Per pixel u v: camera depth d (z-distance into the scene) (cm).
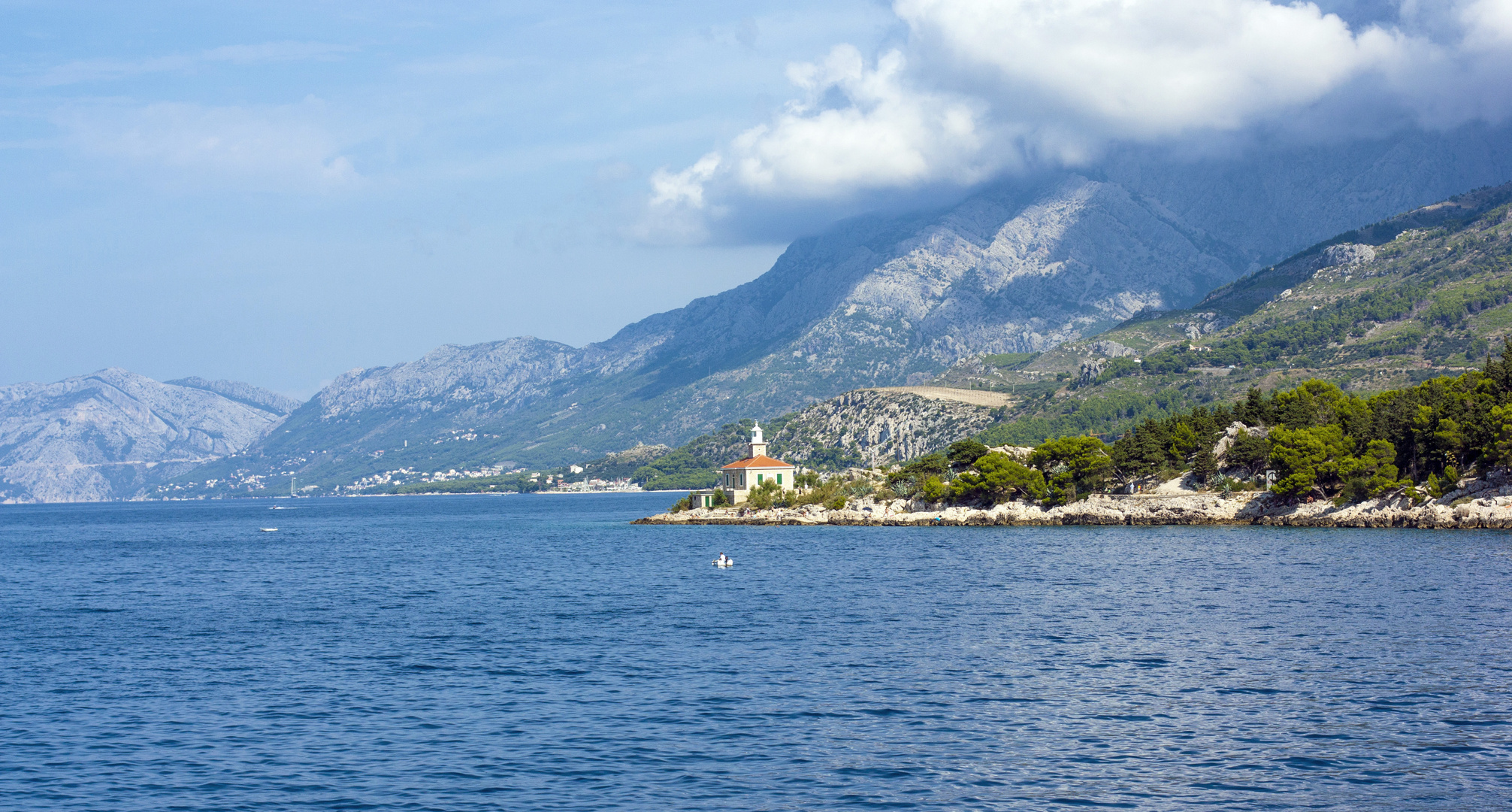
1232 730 4528
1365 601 7831
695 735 4581
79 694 5634
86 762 4362
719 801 3759
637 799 3797
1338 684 5269
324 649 6950
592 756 4309
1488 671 5481
